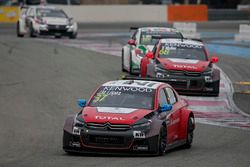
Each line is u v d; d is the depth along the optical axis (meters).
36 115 60.84
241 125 58.91
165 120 43.28
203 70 72.00
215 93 73.06
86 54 106.56
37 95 70.25
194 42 76.75
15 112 62.00
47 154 43.25
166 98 45.84
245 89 79.62
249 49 123.25
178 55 74.12
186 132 46.91
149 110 43.22
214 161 40.47
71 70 87.69
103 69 89.69
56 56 101.50
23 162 40.03
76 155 42.72
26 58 97.44
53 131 53.78
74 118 42.72
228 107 68.06
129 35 150.50
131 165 38.12
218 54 114.88
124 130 41.34
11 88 73.88
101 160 40.16
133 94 44.78
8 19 189.25
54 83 77.44
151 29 85.62
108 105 43.91
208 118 62.06
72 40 132.62
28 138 50.62
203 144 49.09
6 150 45.34
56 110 63.31
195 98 71.38
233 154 43.88
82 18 199.50
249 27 136.12
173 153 44.22
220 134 53.97
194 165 38.53
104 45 123.75
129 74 84.75
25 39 128.62
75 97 69.44
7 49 107.38
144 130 41.38
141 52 82.25
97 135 41.38
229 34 157.62
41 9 134.50
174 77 71.25
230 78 87.19
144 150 41.41
